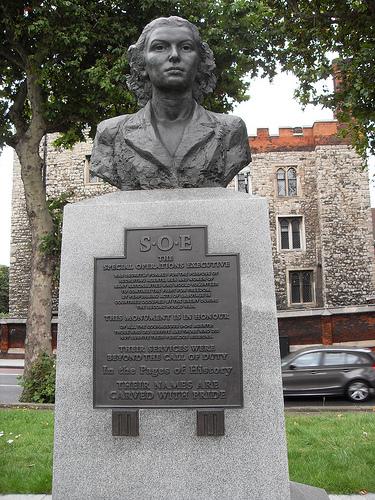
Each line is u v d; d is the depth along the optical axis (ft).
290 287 100.37
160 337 12.74
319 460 18.57
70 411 12.70
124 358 12.74
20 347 77.10
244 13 38.01
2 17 37.50
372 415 26.91
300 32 42.70
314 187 102.89
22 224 99.91
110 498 12.34
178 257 12.98
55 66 38.60
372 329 68.64
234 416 12.29
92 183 98.73
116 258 13.12
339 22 42.22
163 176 14.16
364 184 99.76
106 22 37.50
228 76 38.91
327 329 69.15
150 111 14.65
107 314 12.94
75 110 41.29
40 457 19.77
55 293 85.35
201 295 12.79
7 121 41.96
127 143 14.47
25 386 36.01
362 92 37.81
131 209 13.35
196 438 12.32
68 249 13.35
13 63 41.50
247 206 13.07
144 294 12.93
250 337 12.57
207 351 12.58
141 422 12.47
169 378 12.58
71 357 12.91
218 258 12.87
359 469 17.54
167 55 13.84
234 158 14.67
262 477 12.07
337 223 99.19
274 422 12.19
